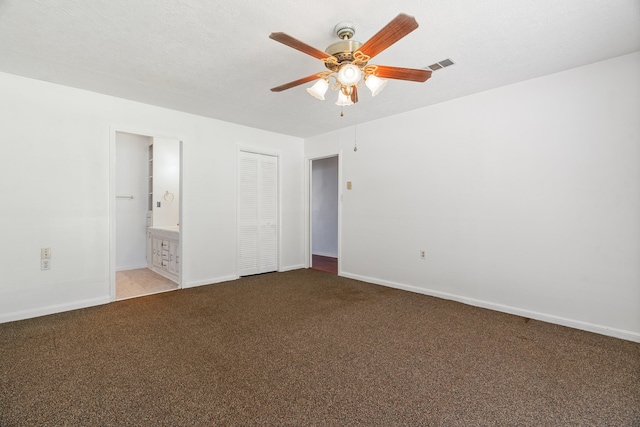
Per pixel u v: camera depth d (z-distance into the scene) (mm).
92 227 3205
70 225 3078
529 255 2914
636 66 2377
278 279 4473
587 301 2611
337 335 2492
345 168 4633
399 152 3941
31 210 2879
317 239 7293
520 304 2977
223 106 3627
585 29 2062
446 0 1760
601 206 2537
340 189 4703
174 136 3779
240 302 3363
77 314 2951
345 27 1990
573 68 2646
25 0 1736
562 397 1671
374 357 2125
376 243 4230
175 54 2387
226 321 2795
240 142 4461
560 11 1869
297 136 5188
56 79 2879
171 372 1913
